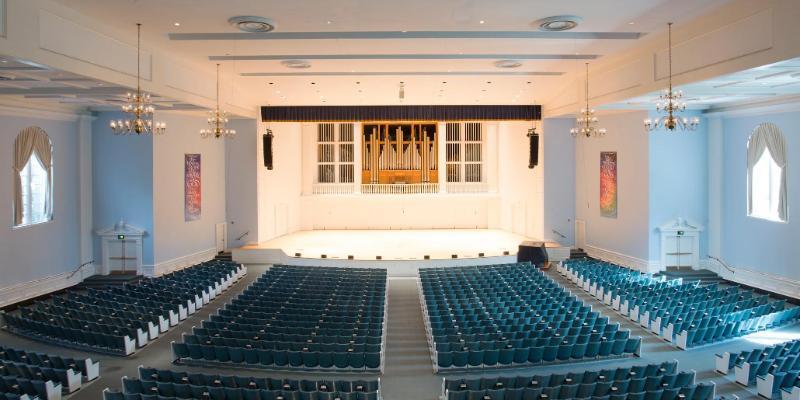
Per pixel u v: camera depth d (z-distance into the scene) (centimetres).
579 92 2366
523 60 2012
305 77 2308
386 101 2883
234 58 1947
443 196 3566
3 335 1589
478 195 3581
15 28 1160
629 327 1662
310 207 3594
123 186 2325
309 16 1484
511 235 3300
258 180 2883
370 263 2580
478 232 3444
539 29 1596
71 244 2227
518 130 3256
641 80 1828
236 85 2480
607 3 1371
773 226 2031
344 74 2255
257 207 2881
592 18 1500
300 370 1288
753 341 1518
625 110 2353
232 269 2308
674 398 991
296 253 2720
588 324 1478
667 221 2352
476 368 1298
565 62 2042
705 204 2358
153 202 2325
